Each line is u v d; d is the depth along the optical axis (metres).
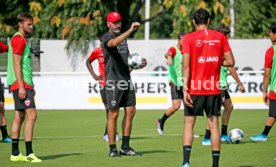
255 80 77.81
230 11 93.12
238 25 96.12
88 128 59.34
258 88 77.81
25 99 37.22
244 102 78.06
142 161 37.94
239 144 46.19
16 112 38.09
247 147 44.41
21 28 37.28
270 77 45.44
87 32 87.81
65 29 88.25
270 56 44.34
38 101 79.06
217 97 33.16
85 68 81.88
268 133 50.41
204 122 64.44
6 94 78.50
